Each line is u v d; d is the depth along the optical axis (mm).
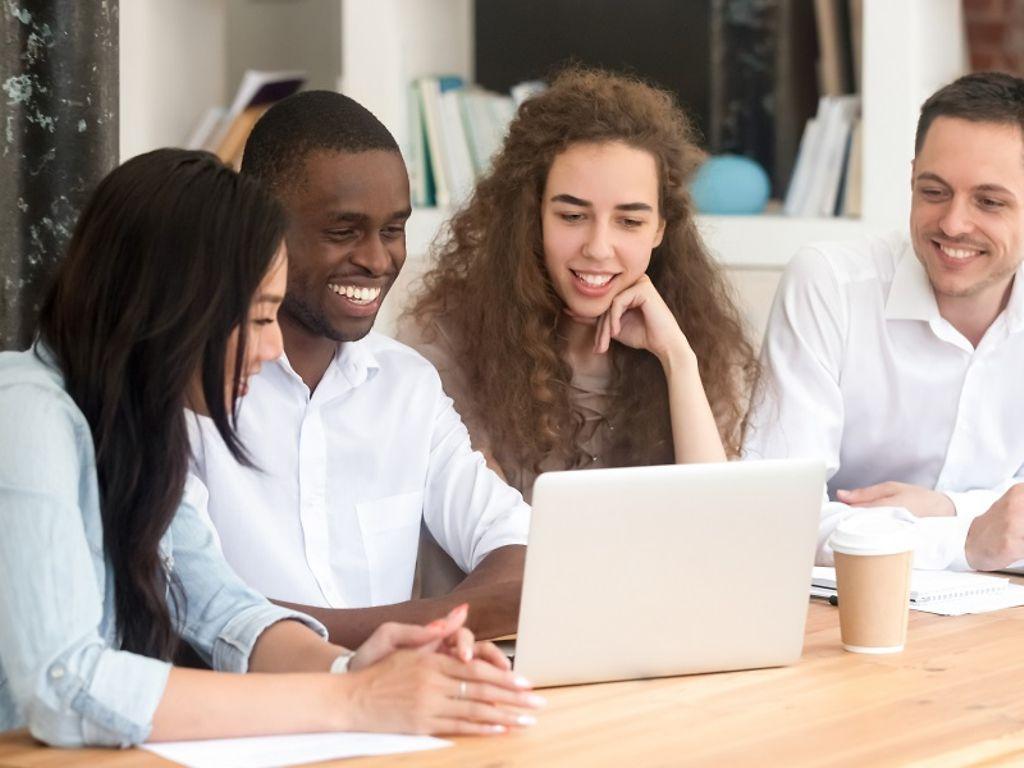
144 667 1792
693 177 3127
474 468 2771
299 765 1688
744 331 3252
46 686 1760
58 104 2699
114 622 1950
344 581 2660
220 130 4488
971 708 1936
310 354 2617
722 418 3191
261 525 2559
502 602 2312
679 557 2059
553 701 1979
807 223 4812
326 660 2004
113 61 2795
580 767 1683
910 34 4668
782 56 5402
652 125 2975
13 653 1779
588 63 5621
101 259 1856
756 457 3303
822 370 3336
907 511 2789
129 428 1875
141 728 1762
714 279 3180
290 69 5801
